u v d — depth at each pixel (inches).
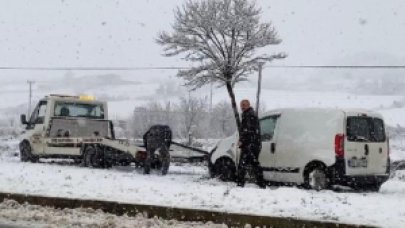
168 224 327.3
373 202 373.4
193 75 1279.5
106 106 758.5
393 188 530.9
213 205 352.2
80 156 673.0
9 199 384.2
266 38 1277.1
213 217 330.6
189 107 2315.5
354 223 303.7
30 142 740.0
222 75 1280.8
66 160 815.7
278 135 504.7
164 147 597.0
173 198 375.6
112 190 405.4
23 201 380.2
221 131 2358.5
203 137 2351.1
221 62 1263.5
